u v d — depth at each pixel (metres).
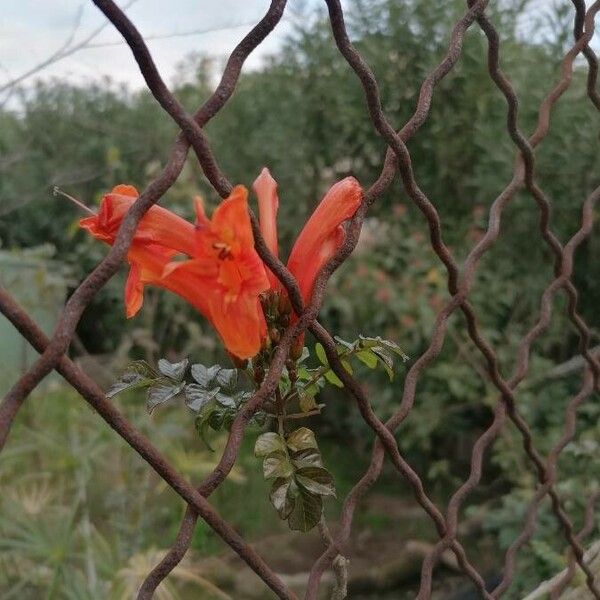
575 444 3.22
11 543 2.84
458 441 4.98
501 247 4.48
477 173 4.60
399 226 4.77
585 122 4.27
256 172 5.44
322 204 0.88
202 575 3.83
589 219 1.33
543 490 1.35
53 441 3.39
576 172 4.31
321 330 0.83
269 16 0.72
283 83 5.27
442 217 4.81
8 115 5.66
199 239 0.75
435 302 4.34
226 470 0.75
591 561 1.67
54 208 6.24
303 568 4.06
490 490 4.75
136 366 0.89
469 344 4.31
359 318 4.76
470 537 4.27
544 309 1.29
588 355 1.39
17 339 4.07
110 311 5.83
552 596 1.41
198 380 0.88
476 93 4.57
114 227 0.77
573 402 1.39
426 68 4.70
